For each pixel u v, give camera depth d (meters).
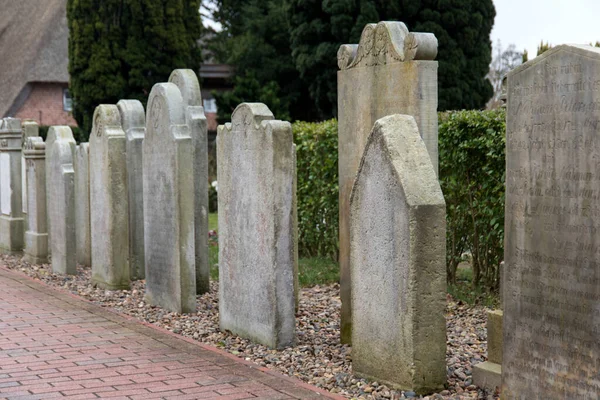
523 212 5.47
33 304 10.22
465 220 10.38
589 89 4.94
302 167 14.11
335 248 13.38
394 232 6.15
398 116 6.32
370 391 6.28
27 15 41.91
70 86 30.97
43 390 6.47
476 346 7.71
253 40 32.34
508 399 5.68
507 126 5.57
